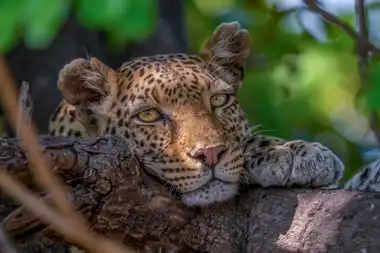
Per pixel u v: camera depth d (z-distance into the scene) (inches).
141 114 335.0
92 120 355.9
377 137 420.8
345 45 539.2
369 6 453.7
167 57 366.3
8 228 249.0
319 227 287.6
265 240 294.2
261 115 542.9
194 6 589.0
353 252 281.1
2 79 145.1
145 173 300.0
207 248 300.5
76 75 354.3
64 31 496.7
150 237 291.7
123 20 216.7
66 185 265.7
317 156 323.3
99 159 270.1
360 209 285.6
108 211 277.3
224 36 371.2
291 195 300.7
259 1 530.6
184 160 314.5
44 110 499.2
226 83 347.9
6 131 469.1
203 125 322.7
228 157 314.7
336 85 588.1
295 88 587.2
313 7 409.4
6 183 154.4
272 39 530.0
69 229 155.3
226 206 309.0
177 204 300.2
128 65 362.0
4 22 218.7
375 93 362.9
